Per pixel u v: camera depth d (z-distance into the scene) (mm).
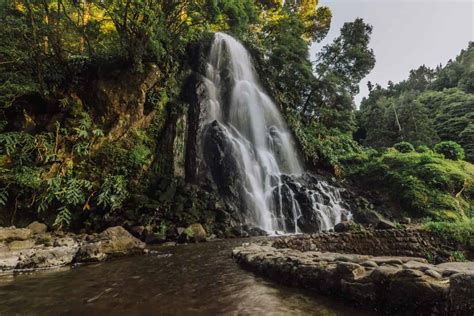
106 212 10367
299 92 26828
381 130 35750
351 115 28891
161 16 12133
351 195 16406
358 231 7297
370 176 19219
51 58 11812
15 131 10703
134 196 10961
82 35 12367
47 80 11625
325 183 16969
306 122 26062
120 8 11656
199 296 2998
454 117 37844
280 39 25938
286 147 18906
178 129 14094
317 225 12727
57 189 9719
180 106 14781
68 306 2846
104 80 12500
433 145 32094
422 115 35844
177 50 17391
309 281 3006
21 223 9445
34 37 10562
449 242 7195
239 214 12211
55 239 7832
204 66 17594
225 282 3543
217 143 14039
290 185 14141
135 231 9344
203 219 10773
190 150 13977
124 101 12688
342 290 2621
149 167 12812
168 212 10492
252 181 14320
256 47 22734
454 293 1923
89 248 5840
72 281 4016
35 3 10391
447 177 16922
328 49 30641
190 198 11414
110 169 11586
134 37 12250
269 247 5461
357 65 29734
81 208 10352
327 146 21828
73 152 10883
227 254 6004
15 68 11000
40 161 10039
